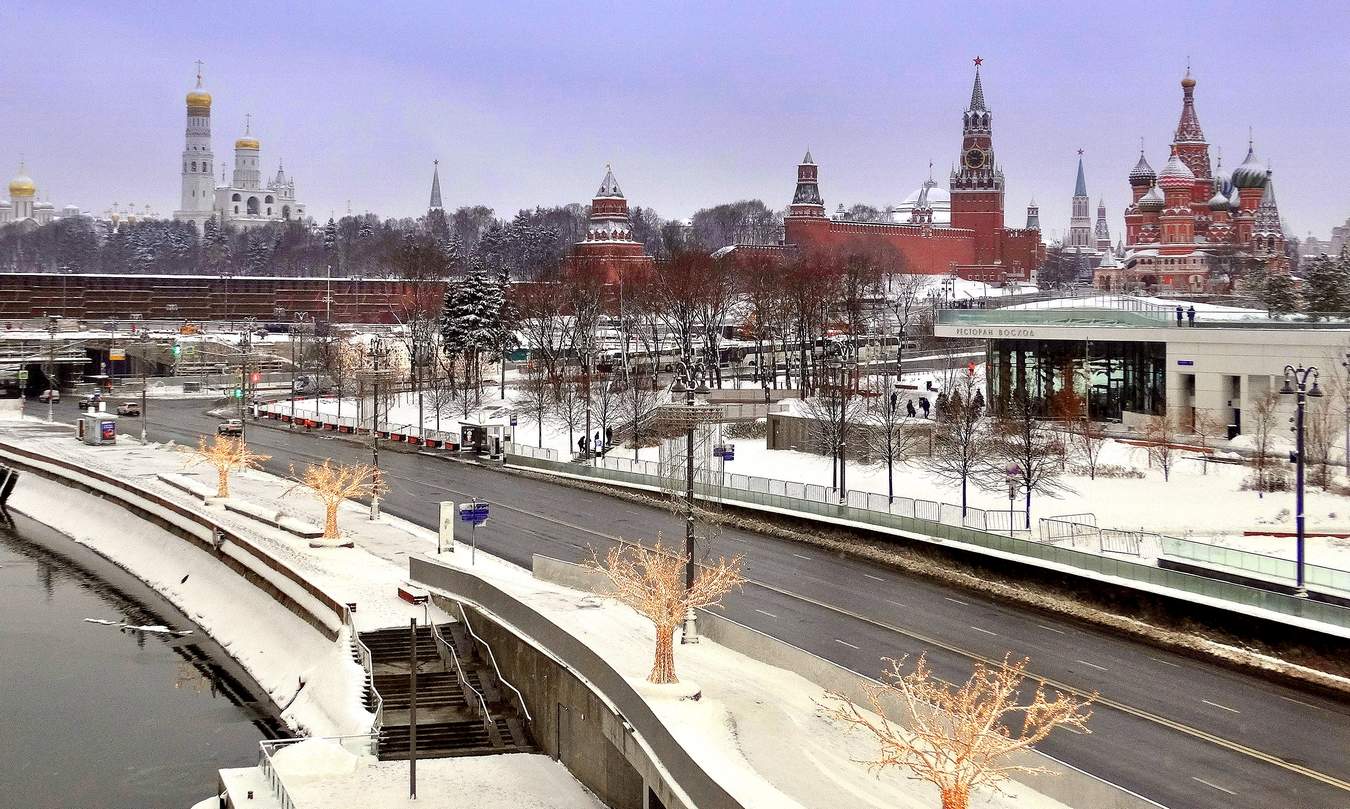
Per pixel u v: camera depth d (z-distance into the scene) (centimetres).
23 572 10356
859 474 10869
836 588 7425
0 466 13962
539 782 5578
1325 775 4616
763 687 5550
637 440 12506
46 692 7425
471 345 17538
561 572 7531
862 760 4759
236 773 5609
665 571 5631
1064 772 4372
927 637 6388
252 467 12825
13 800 5972
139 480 12362
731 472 10888
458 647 6806
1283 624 5919
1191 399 11850
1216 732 5047
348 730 6147
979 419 11444
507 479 11825
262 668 7706
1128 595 6656
